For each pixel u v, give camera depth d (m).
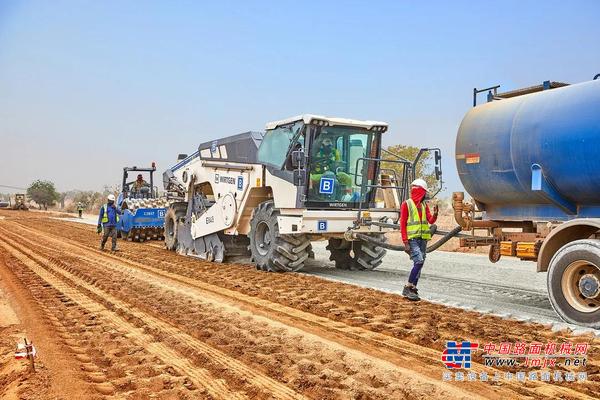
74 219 39.66
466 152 8.55
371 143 11.98
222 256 13.58
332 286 9.82
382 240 12.16
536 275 11.91
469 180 8.60
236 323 7.05
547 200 7.70
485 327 6.74
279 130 11.79
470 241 8.59
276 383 4.91
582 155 6.98
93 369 5.41
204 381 5.02
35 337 6.45
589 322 6.76
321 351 5.82
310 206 11.17
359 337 6.41
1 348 6.07
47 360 5.57
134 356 5.75
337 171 11.58
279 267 11.77
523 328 6.77
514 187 8.00
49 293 9.30
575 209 7.60
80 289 9.70
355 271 12.32
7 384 4.95
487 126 8.27
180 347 6.02
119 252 15.94
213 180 14.08
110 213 16.22
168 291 9.31
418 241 8.58
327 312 7.61
